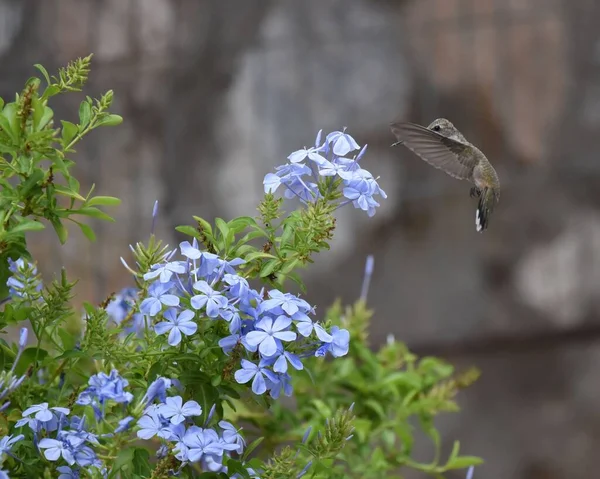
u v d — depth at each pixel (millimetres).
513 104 11977
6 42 12820
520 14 11938
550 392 11820
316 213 4312
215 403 4160
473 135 12055
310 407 6137
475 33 12039
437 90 12117
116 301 5430
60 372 4703
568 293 11781
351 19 12320
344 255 12078
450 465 6039
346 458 5770
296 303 3984
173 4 12672
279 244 4539
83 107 4559
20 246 4477
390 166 12125
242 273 4332
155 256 4422
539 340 11867
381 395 6223
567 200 11867
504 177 11984
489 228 11961
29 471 4062
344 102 12258
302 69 12352
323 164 4227
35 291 4441
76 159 12336
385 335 11992
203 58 12555
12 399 4426
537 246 11883
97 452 4051
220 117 12461
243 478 4109
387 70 12203
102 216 4602
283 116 12367
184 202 12406
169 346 4238
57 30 12797
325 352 4051
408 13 12211
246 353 4090
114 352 4273
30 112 4289
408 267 12023
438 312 11953
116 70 12648
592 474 11633
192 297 3902
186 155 12461
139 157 12438
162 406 3859
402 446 6141
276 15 12484
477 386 11891
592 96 11844
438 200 12016
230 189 12367
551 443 11727
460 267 11961
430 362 6551
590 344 11820
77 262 11680
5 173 4371
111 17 12719
